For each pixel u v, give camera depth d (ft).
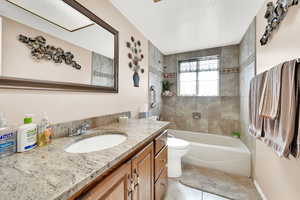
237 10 5.06
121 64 5.26
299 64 2.47
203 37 7.42
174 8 4.96
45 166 1.74
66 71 3.21
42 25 2.75
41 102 2.76
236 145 7.54
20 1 2.44
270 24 3.86
